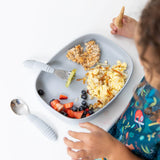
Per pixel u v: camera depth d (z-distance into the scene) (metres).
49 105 0.98
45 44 1.06
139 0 1.08
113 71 1.00
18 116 0.98
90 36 1.02
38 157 0.95
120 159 0.76
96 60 1.02
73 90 1.01
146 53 0.46
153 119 0.75
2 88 1.00
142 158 0.80
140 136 0.78
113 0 1.09
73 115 0.97
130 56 1.02
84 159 0.77
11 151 0.95
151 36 0.44
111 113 0.97
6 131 0.97
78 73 1.03
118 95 0.94
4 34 1.07
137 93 0.82
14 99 0.99
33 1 1.10
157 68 0.47
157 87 0.56
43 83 1.01
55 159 0.94
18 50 1.05
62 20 1.08
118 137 0.93
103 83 1.00
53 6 1.09
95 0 1.09
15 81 1.01
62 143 0.95
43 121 0.96
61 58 1.03
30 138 0.96
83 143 0.74
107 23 1.06
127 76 1.00
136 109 0.82
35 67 0.98
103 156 0.77
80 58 1.02
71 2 1.10
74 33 1.06
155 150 0.75
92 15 1.08
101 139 0.74
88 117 0.89
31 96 1.00
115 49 1.03
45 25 1.08
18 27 1.08
